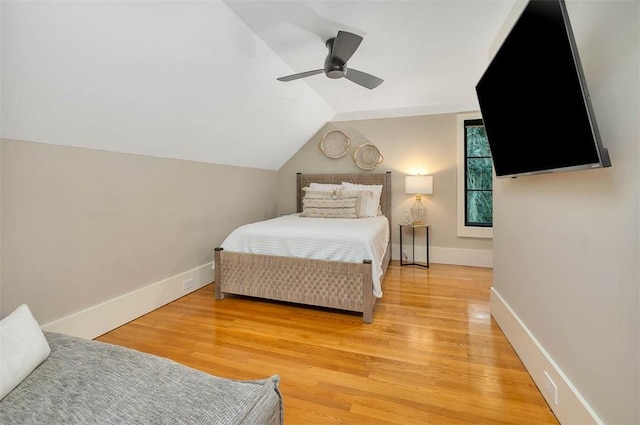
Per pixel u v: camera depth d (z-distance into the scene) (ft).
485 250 13.19
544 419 4.51
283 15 6.43
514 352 6.31
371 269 7.86
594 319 3.66
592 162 3.36
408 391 5.15
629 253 3.06
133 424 2.57
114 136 7.23
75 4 4.54
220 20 6.31
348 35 6.18
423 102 13.07
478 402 4.86
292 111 11.98
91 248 7.09
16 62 4.68
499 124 6.01
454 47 7.97
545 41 3.84
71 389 3.02
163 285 9.09
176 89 7.22
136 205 8.23
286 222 10.57
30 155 5.89
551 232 4.79
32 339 3.48
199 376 3.27
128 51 5.68
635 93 2.97
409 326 7.59
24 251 5.86
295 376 5.59
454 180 13.41
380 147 14.38
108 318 7.43
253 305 9.09
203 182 10.80
